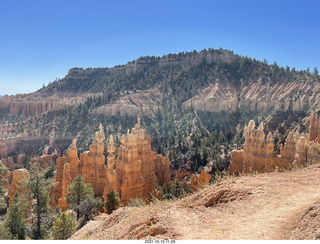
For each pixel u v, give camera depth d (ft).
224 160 320.50
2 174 200.13
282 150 168.25
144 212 55.47
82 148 469.16
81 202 139.03
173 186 216.54
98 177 198.80
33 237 121.19
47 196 130.72
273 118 469.16
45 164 398.83
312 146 144.97
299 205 46.16
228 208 49.06
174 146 396.16
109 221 63.77
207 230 41.55
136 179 174.70
